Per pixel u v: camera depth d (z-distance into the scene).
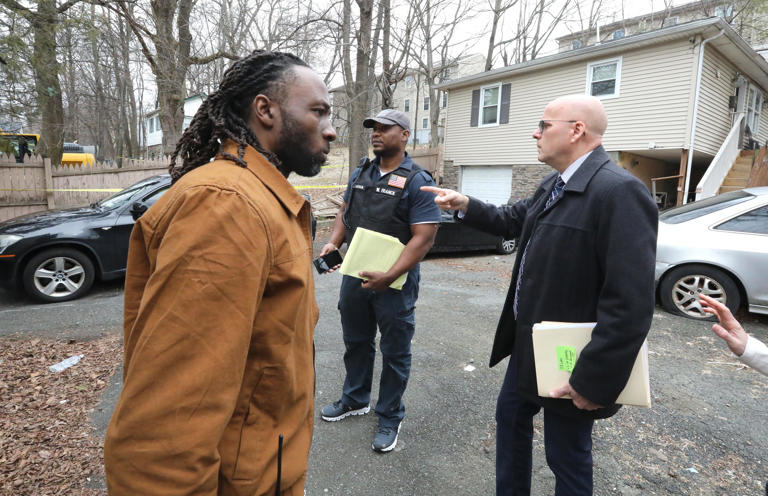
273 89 0.96
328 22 10.54
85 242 5.16
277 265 0.87
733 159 11.77
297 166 1.04
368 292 2.46
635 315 1.33
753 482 2.25
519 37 19.02
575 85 12.65
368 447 2.46
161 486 0.74
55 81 7.79
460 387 3.19
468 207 2.03
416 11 11.34
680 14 20.12
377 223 2.39
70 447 2.32
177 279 0.75
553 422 1.61
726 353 3.86
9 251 4.80
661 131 11.09
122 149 32.66
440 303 5.32
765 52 16.78
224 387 0.76
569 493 1.59
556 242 1.55
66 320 4.37
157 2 10.62
